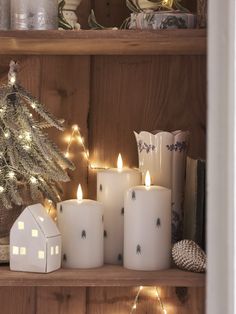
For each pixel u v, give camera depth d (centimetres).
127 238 126
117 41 123
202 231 126
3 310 147
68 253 126
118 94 144
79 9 143
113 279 119
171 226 131
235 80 88
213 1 89
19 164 128
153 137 132
